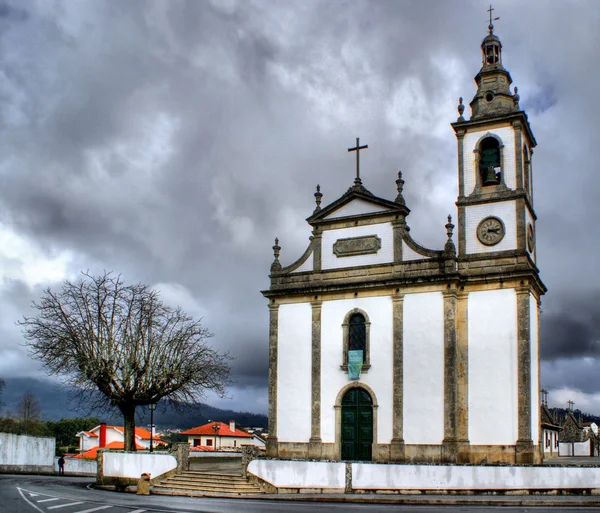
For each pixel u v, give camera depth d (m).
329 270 40.19
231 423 92.38
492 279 36.50
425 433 35.91
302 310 40.50
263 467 30.73
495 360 35.81
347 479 29.16
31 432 94.75
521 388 35.03
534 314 37.50
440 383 36.06
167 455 33.00
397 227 38.78
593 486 28.08
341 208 40.59
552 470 28.12
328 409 38.66
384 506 24.95
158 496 29.23
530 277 35.88
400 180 39.22
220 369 43.50
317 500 27.70
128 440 40.38
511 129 38.59
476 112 39.75
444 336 36.41
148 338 41.12
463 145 39.59
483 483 28.23
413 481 28.66
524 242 36.94
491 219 37.97
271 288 41.47
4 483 34.91
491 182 38.00
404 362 37.12
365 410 37.81
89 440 91.19
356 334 38.97
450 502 26.23
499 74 39.97
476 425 35.59
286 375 40.12
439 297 36.94
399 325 37.59
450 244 37.19
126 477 33.78
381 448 36.78
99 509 22.45
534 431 35.62
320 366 39.31
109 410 43.06
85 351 39.25
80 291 40.78
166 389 41.44
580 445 83.88
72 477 45.44
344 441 38.00
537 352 37.66
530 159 40.88
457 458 35.25
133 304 41.19
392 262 38.50
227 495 29.58
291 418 39.47
